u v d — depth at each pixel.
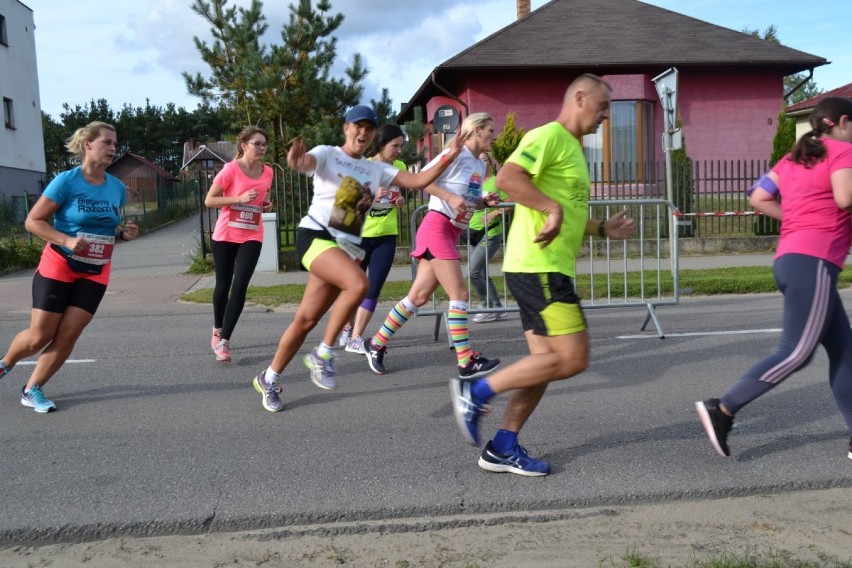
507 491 3.88
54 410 5.47
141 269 15.66
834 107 3.96
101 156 5.20
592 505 3.77
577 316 3.82
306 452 4.52
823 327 3.99
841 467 4.14
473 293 9.74
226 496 3.86
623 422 5.00
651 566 3.11
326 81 18.92
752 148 23.67
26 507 3.76
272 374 5.33
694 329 8.18
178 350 7.57
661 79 12.12
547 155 3.74
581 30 24.28
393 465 4.27
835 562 3.12
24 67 34.72
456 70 22.44
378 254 7.12
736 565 3.03
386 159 6.38
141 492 3.93
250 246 6.87
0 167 31.89
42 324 5.28
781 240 4.14
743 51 23.33
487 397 3.98
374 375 6.41
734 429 4.81
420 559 3.23
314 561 3.23
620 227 4.23
